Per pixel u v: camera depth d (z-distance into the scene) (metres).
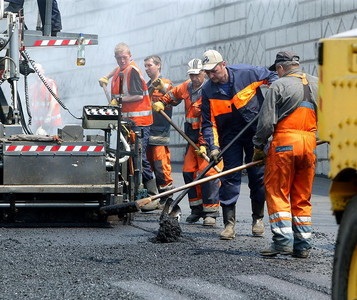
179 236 14.18
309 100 12.80
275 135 12.81
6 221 16.08
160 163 19.42
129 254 12.77
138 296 9.95
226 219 14.77
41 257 12.47
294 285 10.63
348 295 7.75
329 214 19.03
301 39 28.50
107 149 16.50
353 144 7.58
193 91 17.42
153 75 20.03
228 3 32.53
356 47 7.66
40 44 18.14
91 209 16.28
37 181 15.94
